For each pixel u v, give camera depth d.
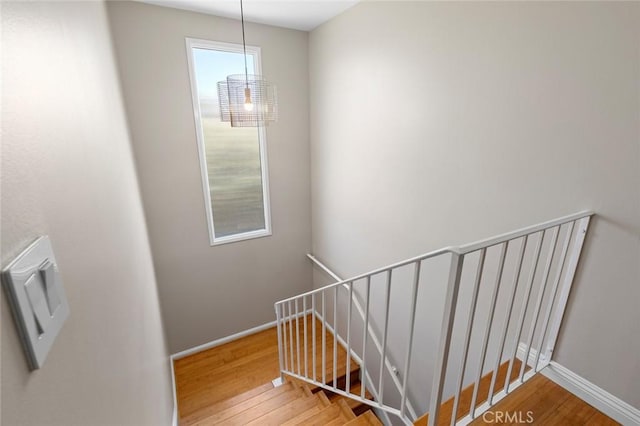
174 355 3.47
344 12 2.75
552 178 1.46
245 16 2.92
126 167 1.98
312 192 3.84
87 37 1.22
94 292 0.81
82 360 0.65
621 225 1.26
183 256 3.28
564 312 1.51
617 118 1.22
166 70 2.81
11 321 0.39
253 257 3.71
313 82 3.43
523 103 1.53
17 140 0.46
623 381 1.35
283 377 3.02
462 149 1.88
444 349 1.06
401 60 2.22
